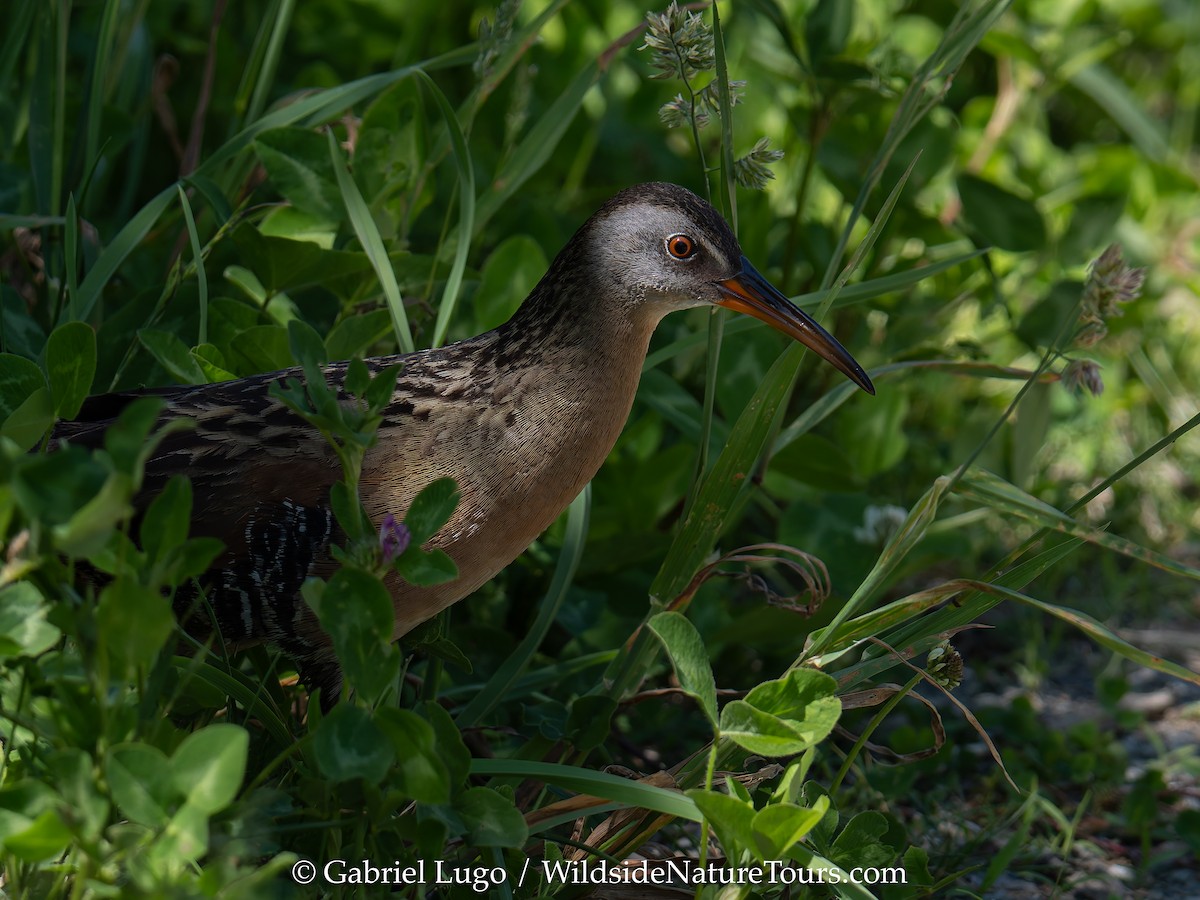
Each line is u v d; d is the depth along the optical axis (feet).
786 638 25.64
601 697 19.52
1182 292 43.93
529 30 24.98
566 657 25.82
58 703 14.26
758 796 19.53
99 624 13.50
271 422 19.01
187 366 21.31
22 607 14.44
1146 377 37.65
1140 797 23.90
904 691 18.83
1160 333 40.45
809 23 31.17
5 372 17.49
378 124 24.99
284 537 18.65
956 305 33.32
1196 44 47.98
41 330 23.90
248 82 26.91
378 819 15.53
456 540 19.47
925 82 22.25
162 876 13.55
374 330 23.08
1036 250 31.99
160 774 13.52
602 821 20.40
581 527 22.35
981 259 31.68
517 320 20.26
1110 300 17.56
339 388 19.58
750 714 15.89
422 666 23.85
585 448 20.33
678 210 20.76
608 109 36.65
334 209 24.89
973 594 19.22
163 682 15.12
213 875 13.57
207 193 23.49
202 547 14.23
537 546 26.61
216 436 18.86
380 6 37.55
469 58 25.71
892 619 18.43
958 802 24.95
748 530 32.30
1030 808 23.02
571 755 20.47
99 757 13.92
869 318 36.42
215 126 34.06
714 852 20.11
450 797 16.06
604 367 20.40
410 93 25.00
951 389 37.76
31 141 25.07
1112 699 27.78
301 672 20.04
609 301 20.49
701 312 30.14
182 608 18.93
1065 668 30.91
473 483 19.39
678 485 28.37
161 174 33.45
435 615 20.34
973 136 40.55
